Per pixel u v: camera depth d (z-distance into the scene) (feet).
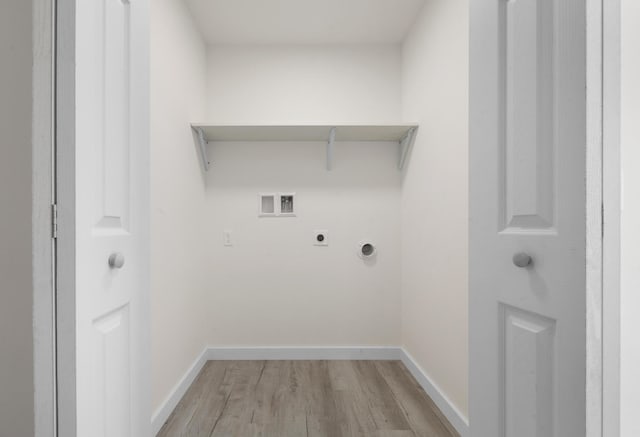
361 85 9.39
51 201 2.43
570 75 2.31
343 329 9.37
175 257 7.02
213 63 9.35
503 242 2.94
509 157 2.91
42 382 2.38
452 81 6.32
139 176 3.45
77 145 2.48
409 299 8.74
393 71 9.42
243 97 9.35
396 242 9.41
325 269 9.37
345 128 8.30
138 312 3.43
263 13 8.07
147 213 3.62
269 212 9.39
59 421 2.44
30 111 2.39
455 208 6.19
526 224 2.73
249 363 8.95
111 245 2.92
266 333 9.30
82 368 2.52
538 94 2.59
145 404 3.55
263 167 9.32
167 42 6.64
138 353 3.42
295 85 9.40
